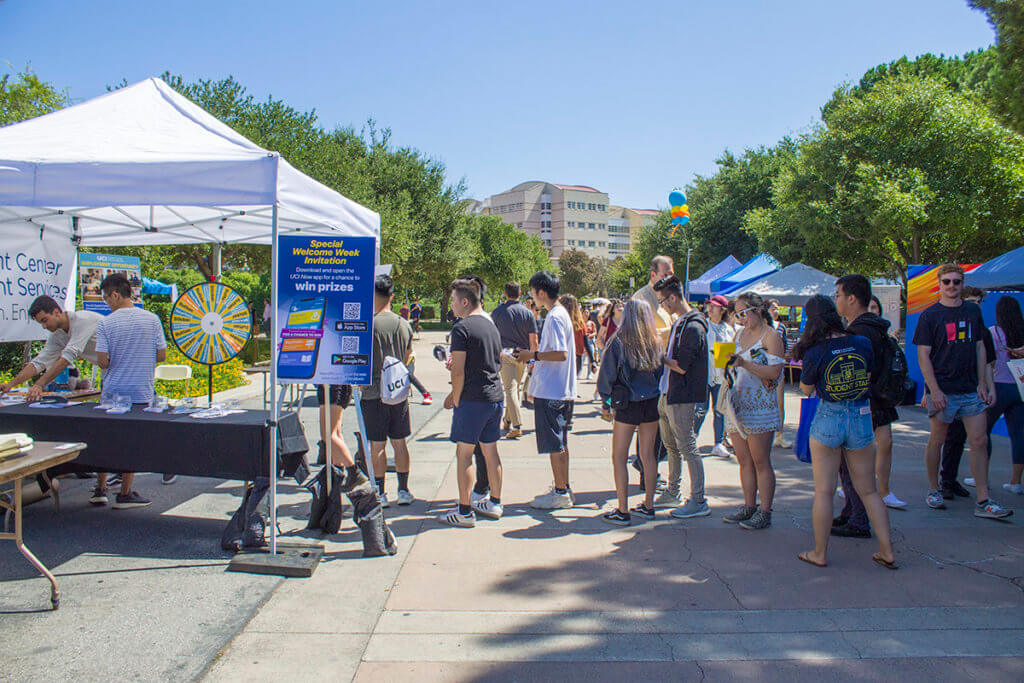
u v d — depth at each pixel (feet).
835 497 18.58
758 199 110.63
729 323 24.17
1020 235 66.23
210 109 61.77
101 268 27.48
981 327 16.51
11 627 10.74
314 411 32.07
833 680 9.35
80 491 18.80
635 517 16.61
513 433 26.37
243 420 14.21
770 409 15.25
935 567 13.35
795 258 83.10
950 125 64.39
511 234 158.40
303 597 12.01
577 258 285.64
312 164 65.98
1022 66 29.17
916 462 22.61
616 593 12.19
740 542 14.85
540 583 12.63
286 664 9.73
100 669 9.46
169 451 14.11
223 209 20.70
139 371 16.52
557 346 16.72
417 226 97.35
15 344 31.60
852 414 13.04
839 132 70.13
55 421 14.73
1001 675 9.47
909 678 9.41
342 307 14.17
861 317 14.85
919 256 71.67
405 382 17.07
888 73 93.04
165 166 12.98
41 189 13.12
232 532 14.35
